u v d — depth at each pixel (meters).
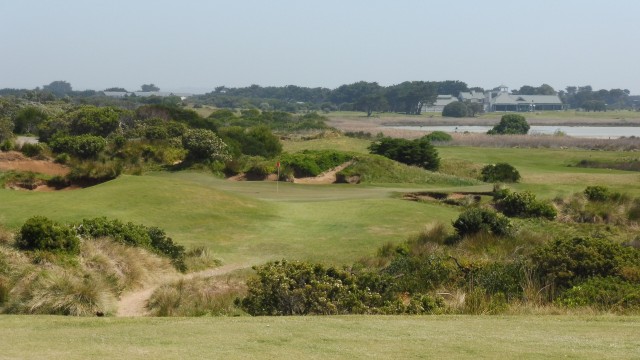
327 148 54.03
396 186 37.22
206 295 13.62
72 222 19.20
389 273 15.19
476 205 27.97
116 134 48.22
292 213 24.77
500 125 96.62
